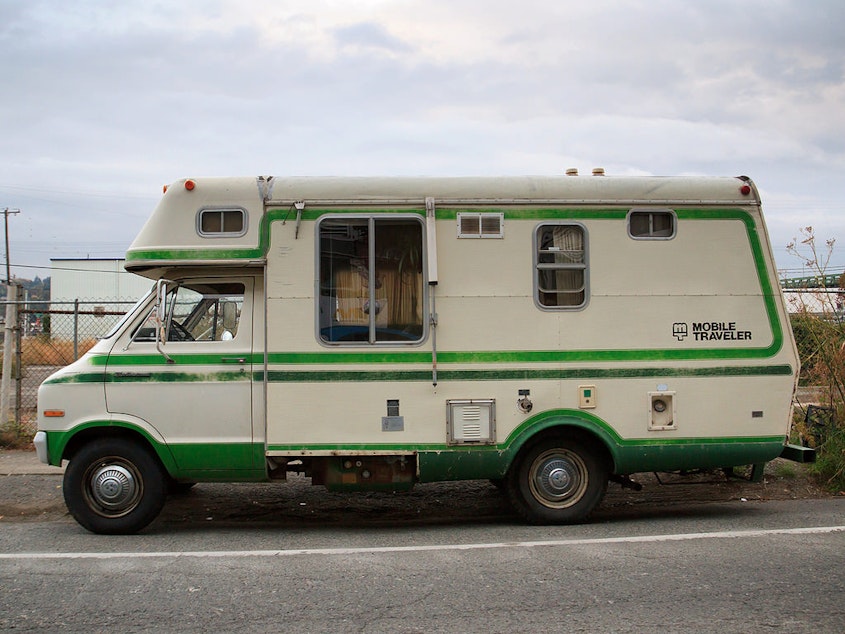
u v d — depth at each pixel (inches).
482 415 270.4
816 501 317.4
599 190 277.6
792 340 281.4
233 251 269.7
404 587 205.0
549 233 276.7
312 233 271.0
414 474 275.6
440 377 270.2
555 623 179.0
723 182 283.0
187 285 273.7
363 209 272.1
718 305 279.0
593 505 278.2
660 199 278.1
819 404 356.5
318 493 337.7
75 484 265.7
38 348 541.0
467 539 258.4
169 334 271.6
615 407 274.1
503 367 271.7
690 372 276.4
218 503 323.0
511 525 282.5
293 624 180.1
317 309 269.3
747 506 310.2
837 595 196.9
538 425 271.4
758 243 282.2
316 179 273.4
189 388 267.4
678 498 328.8
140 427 265.6
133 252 269.0
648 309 276.5
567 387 273.0
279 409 267.3
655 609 187.3
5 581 212.4
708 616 182.9
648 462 275.1
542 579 210.2
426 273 270.8
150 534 270.4
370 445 268.2
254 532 274.1
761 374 278.8
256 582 210.2
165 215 270.8
